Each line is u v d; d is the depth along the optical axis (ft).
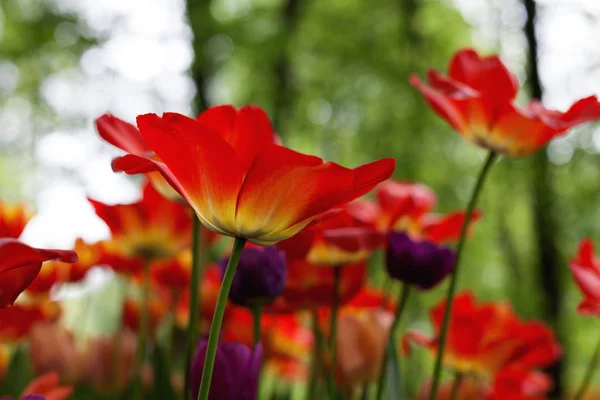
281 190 3.58
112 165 3.56
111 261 4.89
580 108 4.28
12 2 24.61
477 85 4.35
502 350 4.79
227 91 26.37
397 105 22.53
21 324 4.74
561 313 16.71
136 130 3.87
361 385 4.80
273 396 4.97
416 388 6.48
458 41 24.31
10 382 4.91
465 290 5.00
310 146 25.68
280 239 3.64
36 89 25.88
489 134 4.33
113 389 5.08
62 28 23.97
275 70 23.27
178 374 4.95
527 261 19.25
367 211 4.72
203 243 4.68
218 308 3.58
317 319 4.48
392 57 22.88
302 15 23.98
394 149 22.12
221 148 3.55
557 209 16.76
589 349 19.17
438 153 23.38
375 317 4.68
